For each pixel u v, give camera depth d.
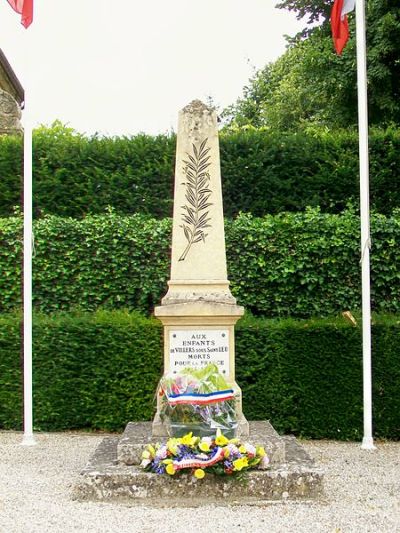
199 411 6.50
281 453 6.80
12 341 10.17
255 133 13.61
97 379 10.02
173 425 6.55
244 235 11.48
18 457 8.28
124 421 9.97
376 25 17.12
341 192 13.00
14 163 13.27
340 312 11.29
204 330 7.52
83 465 7.83
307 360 9.89
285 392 9.91
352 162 13.05
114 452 7.22
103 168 13.21
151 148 13.31
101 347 10.05
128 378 9.99
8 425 10.17
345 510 5.93
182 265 7.71
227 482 6.21
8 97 17.28
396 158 13.12
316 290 11.41
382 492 6.62
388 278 11.43
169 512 5.84
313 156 13.16
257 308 11.46
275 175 13.02
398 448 9.23
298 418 9.91
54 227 11.63
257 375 9.94
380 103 17.89
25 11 9.39
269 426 7.98
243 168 13.04
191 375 6.70
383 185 13.08
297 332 9.92
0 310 11.72
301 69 20.89
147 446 6.62
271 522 5.56
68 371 10.07
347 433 9.83
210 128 7.90
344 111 19.11
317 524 5.52
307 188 13.01
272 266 11.38
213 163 7.86
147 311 11.59
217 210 7.80
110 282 11.52
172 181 13.02
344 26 10.13
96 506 6.02
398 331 9.90
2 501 6.23
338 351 9.88
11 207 13.17
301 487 6.25
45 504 6.10
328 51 18.39
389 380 9.85
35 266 11.59
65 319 10.27
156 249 11.48
